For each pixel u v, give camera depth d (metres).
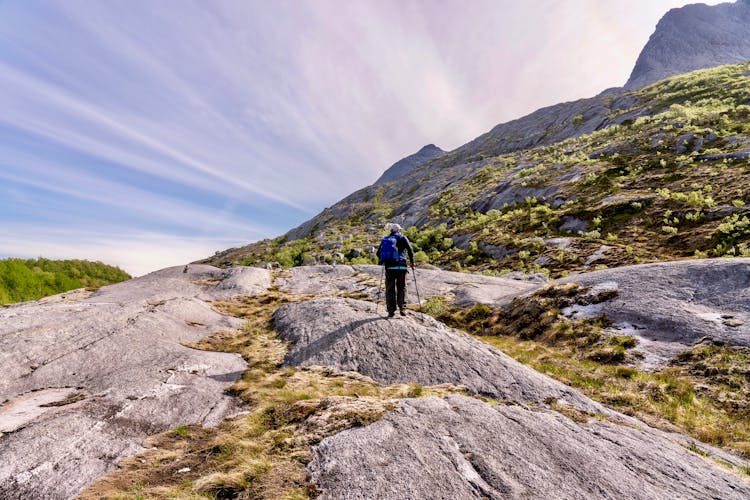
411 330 9.70
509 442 4.68
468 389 7.35
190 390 6.93
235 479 3.97
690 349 10.72
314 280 23.67
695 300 12.87
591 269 31.95
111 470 4.50
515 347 13.63
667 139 63.28
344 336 9.60
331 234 120.69
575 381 10.23
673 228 34.50
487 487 3.78
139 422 5.74
